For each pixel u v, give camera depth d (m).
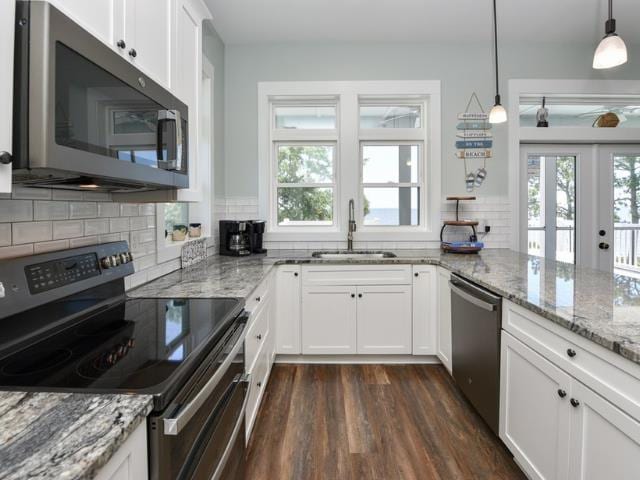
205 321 1.19
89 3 0.97
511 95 3.17
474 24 2.86
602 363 1.02
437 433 1.87
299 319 2.67
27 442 0.54
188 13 1.69
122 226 1.62
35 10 0.75
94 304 1.31
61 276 1.15
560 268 2.16
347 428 1.91
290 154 3.34
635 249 3.38
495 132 3.19
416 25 2.87
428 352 2.67
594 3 2.57
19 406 0.66
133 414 0.63
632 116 3.42
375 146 3.32
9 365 0.85
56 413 0.63
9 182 0.72
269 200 3.27
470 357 1.98
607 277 1.86
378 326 2.67
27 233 1.11
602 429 1.02
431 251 3.07
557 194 3.36
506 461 1.66
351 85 3.15
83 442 0.54
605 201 3.37
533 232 3.37
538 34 3.02
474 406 1.94
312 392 2.29
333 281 2.66
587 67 3.18
